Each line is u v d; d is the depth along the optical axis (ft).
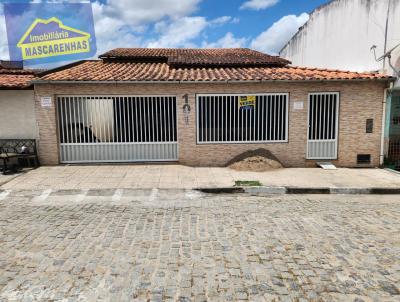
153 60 45.62
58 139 31.37
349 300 10.09
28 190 23.20
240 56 46.26
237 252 13.42
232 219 17.58
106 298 10.15
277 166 30.86
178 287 10.79
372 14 33.60
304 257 12.98
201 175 27.81
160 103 31.50
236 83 30.96
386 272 11.81
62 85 30.35
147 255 13.11
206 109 31.50
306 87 31.19
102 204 20.51
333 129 32.04
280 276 11.51
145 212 18.85
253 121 31.81
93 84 30.50
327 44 43.21
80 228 16.15
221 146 31.81
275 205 20.51
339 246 14.03
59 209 19.42
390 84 30.68
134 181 25.71
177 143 31.91
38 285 10.86
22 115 30.83
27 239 14.69
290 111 31.50
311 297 10.23
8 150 30.94
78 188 23.66
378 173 29.22
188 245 14.10
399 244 14.28
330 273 11.73
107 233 15.47
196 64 39.96
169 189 23.68
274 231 15.76
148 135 31.91
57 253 13.25
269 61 41.27
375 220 17.51
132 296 10.25
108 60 44.62
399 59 29.94
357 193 23.82
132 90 30.81
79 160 32.01
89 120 31.53
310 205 20.54
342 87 31.14
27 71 41.55
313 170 30.40
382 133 31.86
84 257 12.91
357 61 36.42
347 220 17.47
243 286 10.86
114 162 32.19
